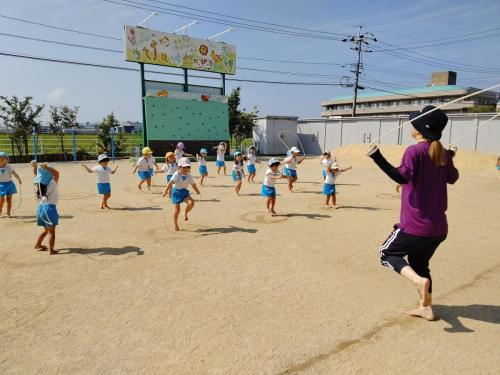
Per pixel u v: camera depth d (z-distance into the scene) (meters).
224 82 29.56
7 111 24.95
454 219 8.89
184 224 8.25
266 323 3.85
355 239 7.10
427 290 3.57
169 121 26.84
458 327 3.76
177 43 26.45
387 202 11.20
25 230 7.64
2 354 3.30
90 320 3.92
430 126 3.59
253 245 6.68
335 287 4.80
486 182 16.45
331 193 10.27
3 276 5.16
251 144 41.88
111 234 7.37
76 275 5.20
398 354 3.29
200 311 4.12
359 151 28.06
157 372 3.04
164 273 5.29
